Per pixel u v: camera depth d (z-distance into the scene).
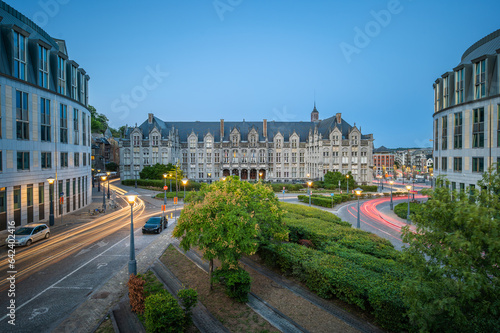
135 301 13.19
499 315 9.14
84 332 12.02
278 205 18.02
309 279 15.45
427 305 8.97
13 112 29.67
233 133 95.44
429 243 9.94
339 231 22.91
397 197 70.94
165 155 88.25
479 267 8.62
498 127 32.06
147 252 22.56
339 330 12.06
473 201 9.51
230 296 14.43
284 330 12.07
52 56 36.78
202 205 14.67
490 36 38.38
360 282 13.28
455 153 38.94
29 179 31.89
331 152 87.38
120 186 78.88
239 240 13.95
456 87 38.91
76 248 23.81
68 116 40.09
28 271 18.70
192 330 12.09
